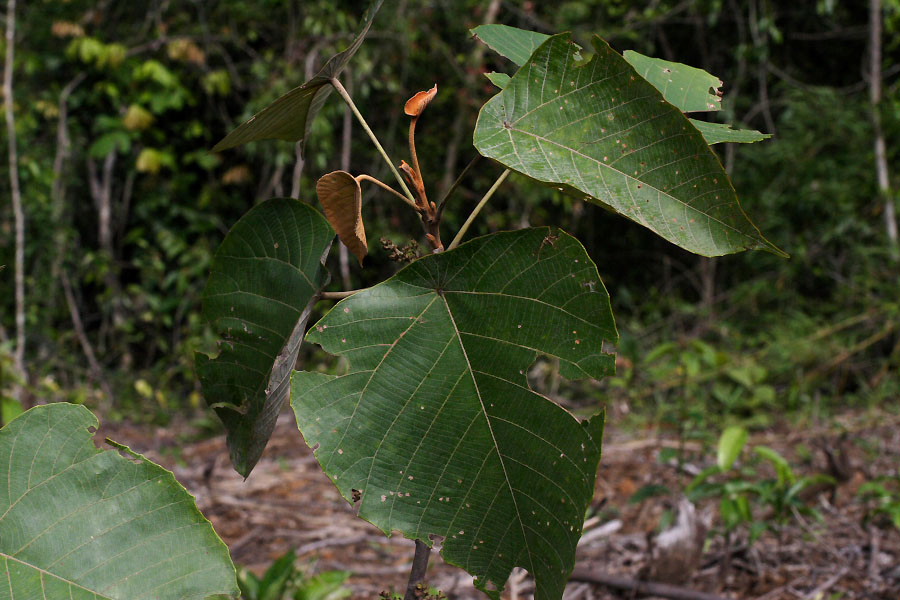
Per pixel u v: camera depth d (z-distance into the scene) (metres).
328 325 0.92
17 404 3.77
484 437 0.92
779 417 5.88
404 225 7.53
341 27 6.85
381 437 0.91
